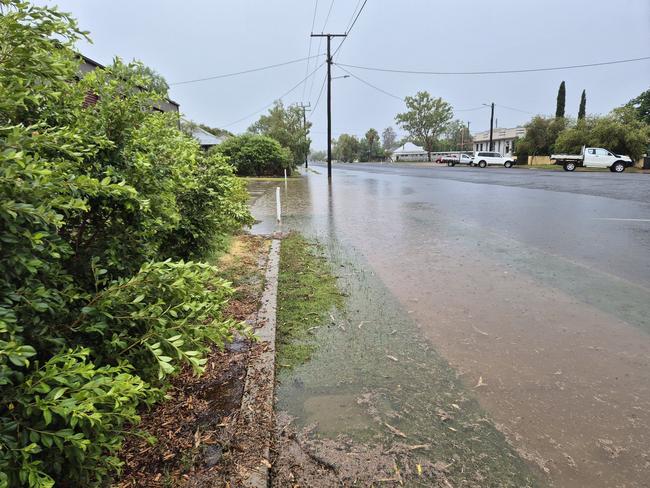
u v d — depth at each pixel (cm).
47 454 174
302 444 263
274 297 494
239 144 3447
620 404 305
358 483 233
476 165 5056
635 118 3997
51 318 200
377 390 322
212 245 545
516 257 706
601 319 452
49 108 254
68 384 159
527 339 406
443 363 362
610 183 2142
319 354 377
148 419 276
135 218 269
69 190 199
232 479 229
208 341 371
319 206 1448
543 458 252
